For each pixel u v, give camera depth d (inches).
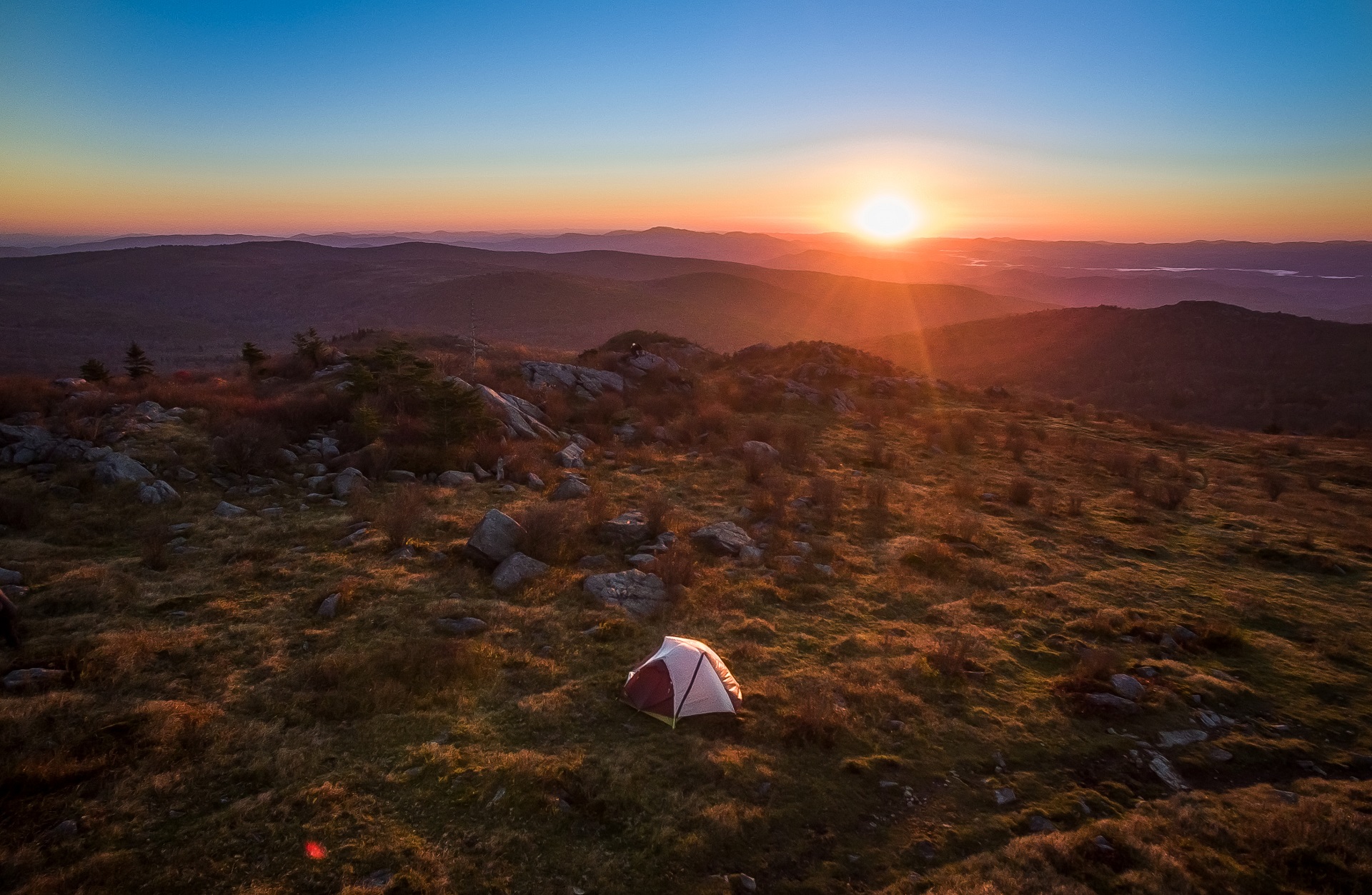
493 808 314.3
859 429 1346.0
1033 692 454.6
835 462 1075.9
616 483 882.1
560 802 319.0
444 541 645.9
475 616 505.4
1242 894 292.2
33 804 299.4
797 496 866.8
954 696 442.3
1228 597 634.2
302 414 966.4
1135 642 535.5
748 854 301.9
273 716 377.4
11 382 973.2
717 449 1059.9
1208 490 1072.8
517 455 908.6
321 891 264.8
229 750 345.7
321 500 742.5
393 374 1095.0
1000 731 407.5
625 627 495.8
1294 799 359.3
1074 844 313.6
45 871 266.4
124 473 722.2
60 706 364.5
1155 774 379.2
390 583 549.0
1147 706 438.6
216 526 655.1
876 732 396.5
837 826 323.6
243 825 295.7
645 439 1118.4
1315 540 826.2
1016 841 314.8
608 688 423.2
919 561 671.8
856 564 660.1
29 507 628.1
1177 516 910.4
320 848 285.7
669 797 327.9
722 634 505.7
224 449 808.3
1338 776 390.0
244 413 954.7
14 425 811.4
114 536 621.6
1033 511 888.9
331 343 1988.2
